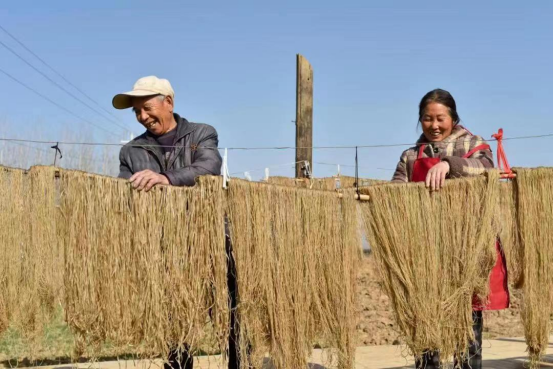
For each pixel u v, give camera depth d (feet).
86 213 13.35
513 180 15.55
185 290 13.35
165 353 13.35
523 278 15.42
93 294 13.20
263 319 13.99
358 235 14.97
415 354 14.66
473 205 14.74
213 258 13.48
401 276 14.57
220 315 13.41
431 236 14.71
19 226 13.46
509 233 15.60
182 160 15.01
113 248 13.34
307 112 30.86
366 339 26.50
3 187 13.42
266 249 13.91
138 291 13.34
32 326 13.69
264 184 14.10
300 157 30.63
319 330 14.51
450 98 15.71
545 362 19.90
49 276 13.41
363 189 15.03
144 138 15.33
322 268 14.51
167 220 13.50
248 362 13.87
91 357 13.64
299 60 30.94
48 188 13.50
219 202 13.61
